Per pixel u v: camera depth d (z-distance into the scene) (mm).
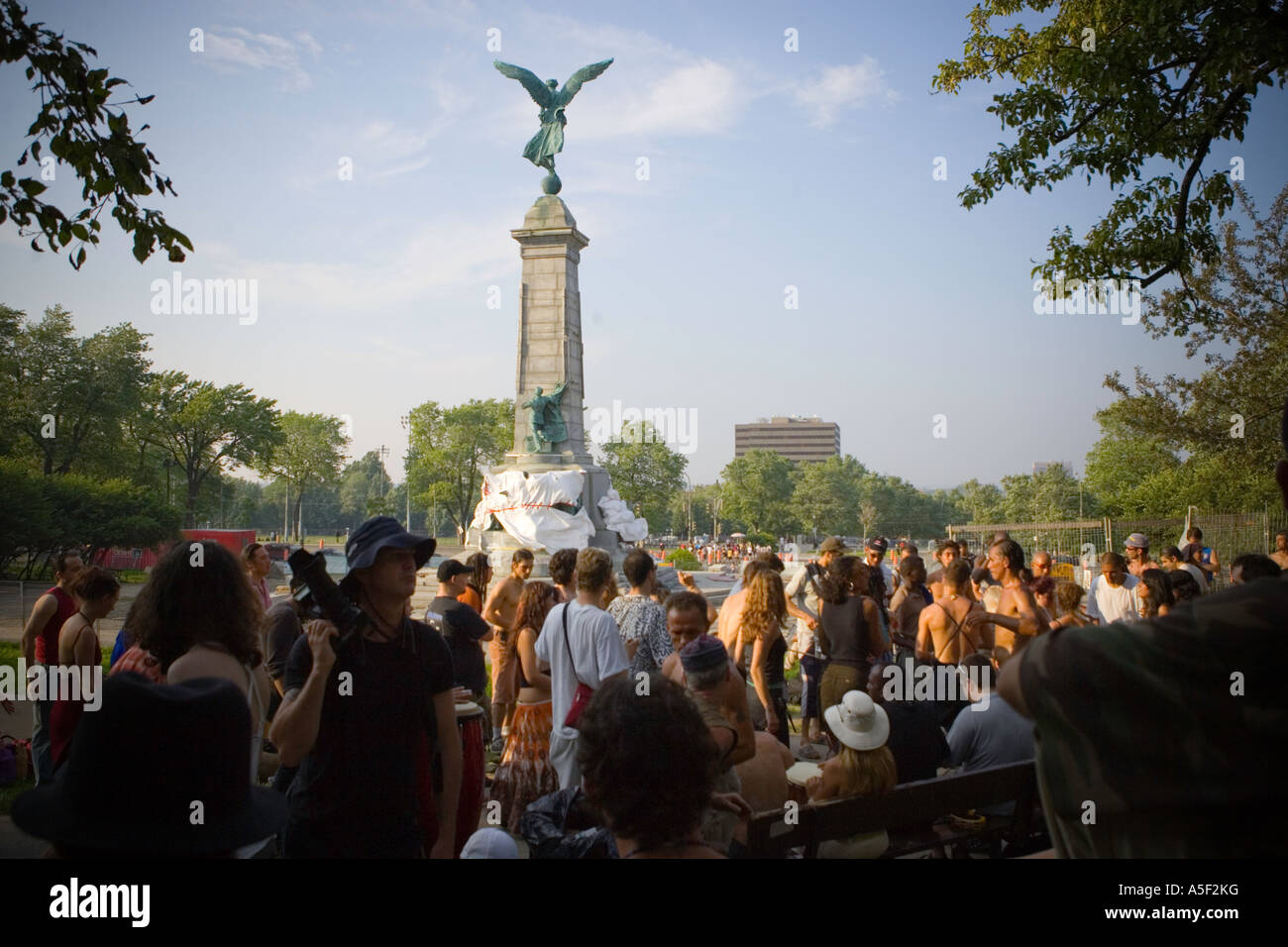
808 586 11844
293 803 4461
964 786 5773
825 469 153750
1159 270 14773
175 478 78625
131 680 2760
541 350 31031
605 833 4004
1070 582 10945
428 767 4809
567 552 8523
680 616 6656
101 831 2676
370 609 4629
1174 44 12805
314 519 141000
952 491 169625
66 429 58969
